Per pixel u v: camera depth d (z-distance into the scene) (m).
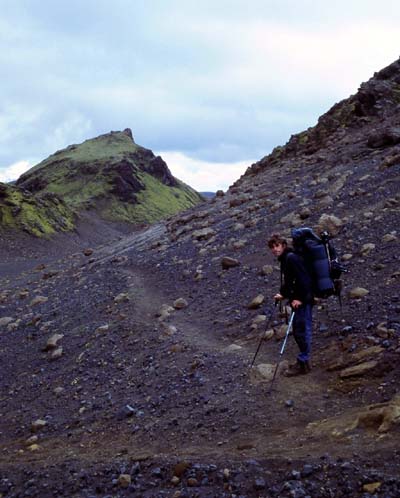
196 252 21.12
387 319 9.04
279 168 38.12
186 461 6.26
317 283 8.09
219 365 9.66
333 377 7.94
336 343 9.01
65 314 17.33
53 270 32.53
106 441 8.02
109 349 12.46
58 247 89.19
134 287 18.08
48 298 21.58
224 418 7.58
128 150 191.12
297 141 43.12
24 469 7.22
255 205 25.62
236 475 5.76
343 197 20.50
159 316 14.12
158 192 174.88
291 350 9.52
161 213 159.38
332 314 10.18
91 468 6.80
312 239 8.23
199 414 7.94
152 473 6.29
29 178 179.88
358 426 6.19
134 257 24.86
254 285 14.69
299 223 19.39
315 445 6.09
